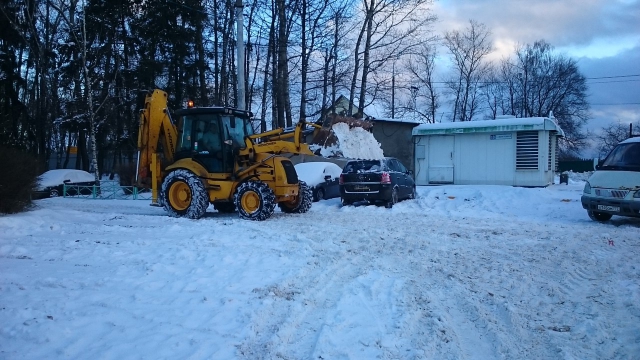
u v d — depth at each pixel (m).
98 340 4.59
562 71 52.69
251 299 5.83
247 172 13.40
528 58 53.69
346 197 16.30
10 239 9.55
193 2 28.77
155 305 5.59
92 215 13.38
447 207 16.20
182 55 29.73
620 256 8.84
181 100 30.12
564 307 6.11
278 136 14.19
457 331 5.31
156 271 7.05
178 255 7.96
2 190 12.12
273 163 13.38
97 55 28.23
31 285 6.32
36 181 13.85
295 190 13.90
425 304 6.07
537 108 53.50
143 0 29.25
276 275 6.96
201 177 13.27
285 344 4.68
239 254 8.11
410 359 4.49
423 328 5.29
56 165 53.00
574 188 19.88
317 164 19.17
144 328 4.89
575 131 52.22
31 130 30.00
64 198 23.12
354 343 4.76
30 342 4.51
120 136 30.03
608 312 5.93
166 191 13.51
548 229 11.91
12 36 27.75
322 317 5.45
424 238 10.42
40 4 29.41
